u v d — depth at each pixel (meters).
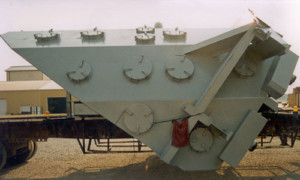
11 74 23.22
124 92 4.49
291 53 4.52
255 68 4.75
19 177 6.33
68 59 4.59
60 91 15.33
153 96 4.47
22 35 5.09
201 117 4.34
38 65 4.55
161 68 4.61
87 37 5.00
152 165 6.99
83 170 6.76
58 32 5.36
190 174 6.05
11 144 6.84
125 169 6.68
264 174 5.99
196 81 4.59
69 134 6.02
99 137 5.90
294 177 5.75
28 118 6.59
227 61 4.24
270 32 4.16
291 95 11.85
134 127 4.37
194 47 4.61
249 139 4.53
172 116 4.47
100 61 4.60
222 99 4.57
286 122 5.90
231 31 4.30
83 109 5.62
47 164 7.62
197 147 4.52
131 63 4.51
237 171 6.24
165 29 5.65
